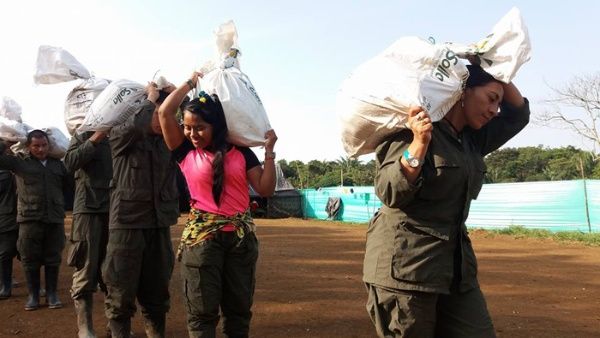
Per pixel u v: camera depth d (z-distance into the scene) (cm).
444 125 237
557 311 521
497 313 511
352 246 1134
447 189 226
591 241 1257
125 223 354
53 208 543
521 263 884
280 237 1367
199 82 306
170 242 384
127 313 361
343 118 237
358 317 488
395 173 213
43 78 421
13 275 737
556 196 1587
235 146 295
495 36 238
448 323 240
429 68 227
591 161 4053
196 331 285
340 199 2555
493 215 1759
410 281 224
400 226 229
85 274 415
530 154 5731
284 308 522
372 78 227
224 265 292
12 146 579
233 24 312
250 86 305
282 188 3006
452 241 230
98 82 424
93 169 423
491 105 243
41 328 462
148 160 362
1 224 595
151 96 363
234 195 290
